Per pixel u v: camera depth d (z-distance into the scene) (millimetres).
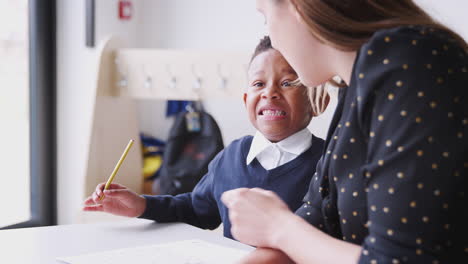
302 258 664
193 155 2590
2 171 2580
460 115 584
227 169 1354
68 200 2820
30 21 2654
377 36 634
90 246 1011
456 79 596
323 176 791
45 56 2717
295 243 673
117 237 1088
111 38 2576
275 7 735
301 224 687
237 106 3199
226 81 2484
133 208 1215
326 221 820
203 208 1370
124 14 3135
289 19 729
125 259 908
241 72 2453
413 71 592
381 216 593
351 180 699
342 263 624
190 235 1115
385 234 587
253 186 1283
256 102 1276
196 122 2604
